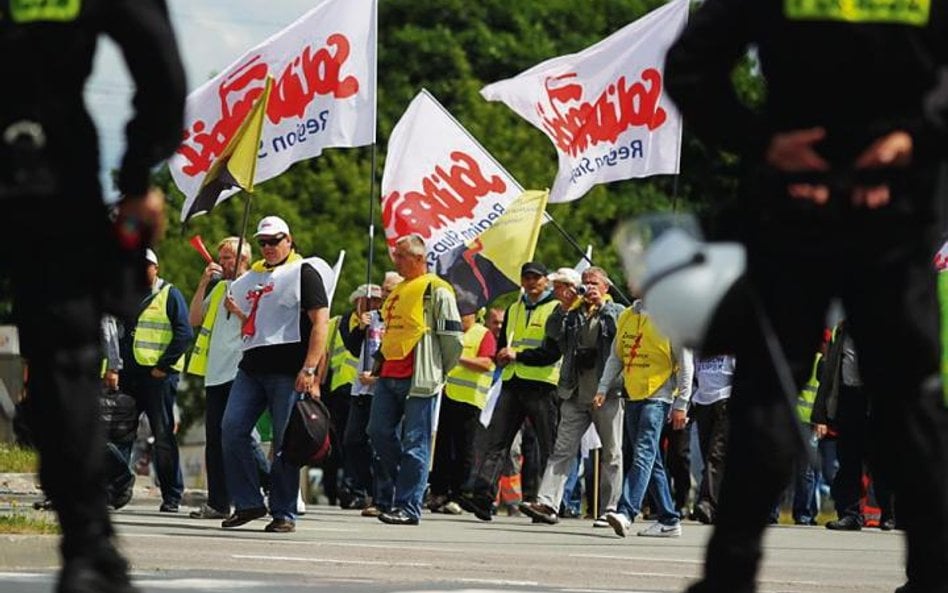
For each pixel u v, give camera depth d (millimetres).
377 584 17656
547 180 104062
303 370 26094
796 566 23906
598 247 103750
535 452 41688
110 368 31938
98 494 10523
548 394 35281
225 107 35781
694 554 25828
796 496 39750
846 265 10141
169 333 33062
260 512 26828
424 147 38656
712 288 9852
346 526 30469
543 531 31734
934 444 10398
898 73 9945
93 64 10492
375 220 102312
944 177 10273
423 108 38719
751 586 10336
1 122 10328
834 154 10016
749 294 9961
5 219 10273
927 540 10477
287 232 26469
